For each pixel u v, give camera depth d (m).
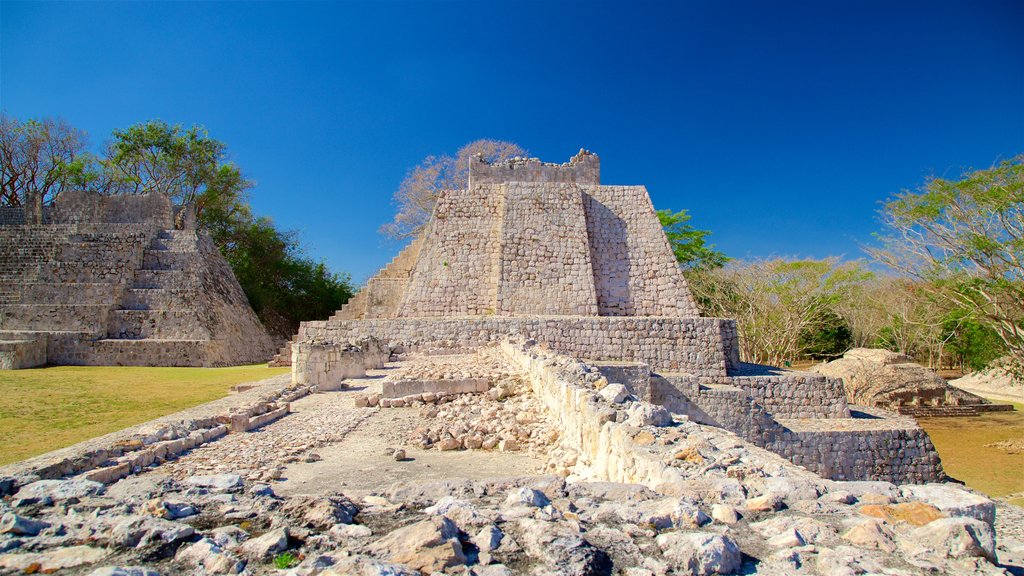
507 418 10.92
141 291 32.38
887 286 42.81
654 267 27.38
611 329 22.44
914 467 18.33
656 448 5.64
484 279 26.84
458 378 13.59
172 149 44.56
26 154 43.78
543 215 27.53
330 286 50.53
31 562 3.12
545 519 3.71
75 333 28.72
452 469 8.04
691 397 19.30
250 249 46.78
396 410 12.52
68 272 33.50
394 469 8.04
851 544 3.44
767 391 21.62
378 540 3.36
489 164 29.89
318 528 3.62
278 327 43.50
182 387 18.38
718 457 5.37
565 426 9.23
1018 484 17.64
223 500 4.17
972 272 24.30
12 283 33.78
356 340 19.38
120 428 11.40
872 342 48.56
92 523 3.66
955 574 3.03
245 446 9.19
